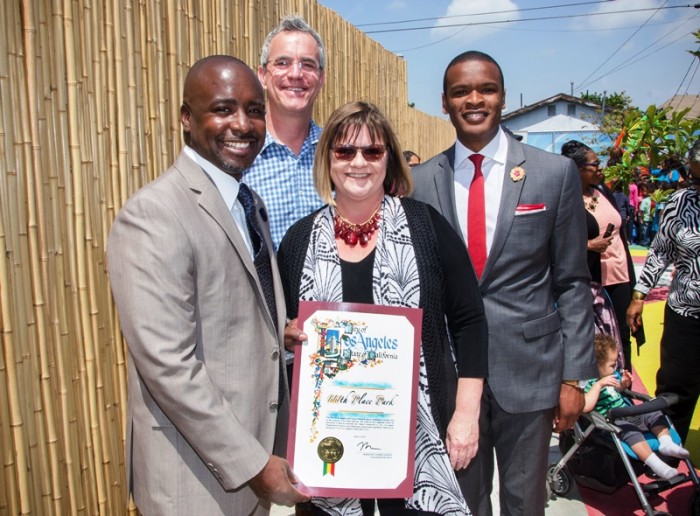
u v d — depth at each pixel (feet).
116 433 8.98
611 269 15.76
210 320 6.19
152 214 5.90
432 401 7.04
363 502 7.25
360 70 19.15
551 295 8.63
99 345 8.58
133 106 9.05
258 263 7.04
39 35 7.66
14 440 7.52
